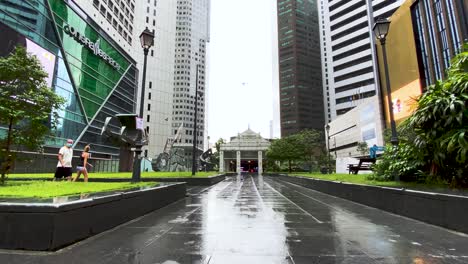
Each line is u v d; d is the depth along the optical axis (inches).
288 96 5467.5
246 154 2876.5
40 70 407.2
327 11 4065.0
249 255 171.0
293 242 200.8
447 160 314.2
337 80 3855.8
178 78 4232.3
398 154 410.0
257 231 235.5
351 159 1491.1
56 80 1354.6
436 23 1732.3
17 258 163.3
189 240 205.3
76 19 1534.2
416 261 160.6
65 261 158.9
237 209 362.3
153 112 3225.9
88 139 1612.9
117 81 1993.1
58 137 1352.1
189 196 529.7
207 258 165.2
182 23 4357.8
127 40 2263.8
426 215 274.1
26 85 390.0
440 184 327.6
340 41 3831.2
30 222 180.9
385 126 2249.0
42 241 177.6
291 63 5502.0
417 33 1915.6
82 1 1599.4
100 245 191.2
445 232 232.7
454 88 305.3
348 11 3762.3
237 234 224.5
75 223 199.0
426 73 1823.3
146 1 3314.5
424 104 329.4
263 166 2903.5
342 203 428.5
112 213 249.1
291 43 5556.1
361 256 169.3
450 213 243.1
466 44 350.9
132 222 273.3
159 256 168.4
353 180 538.9
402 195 315.6
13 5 1120.8
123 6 2185.0
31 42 1195.3
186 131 4101.9
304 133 1920.5
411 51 1939.0
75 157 1481.3
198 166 1968.5
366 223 271.4
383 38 467.8
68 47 1459.2
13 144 394.9
